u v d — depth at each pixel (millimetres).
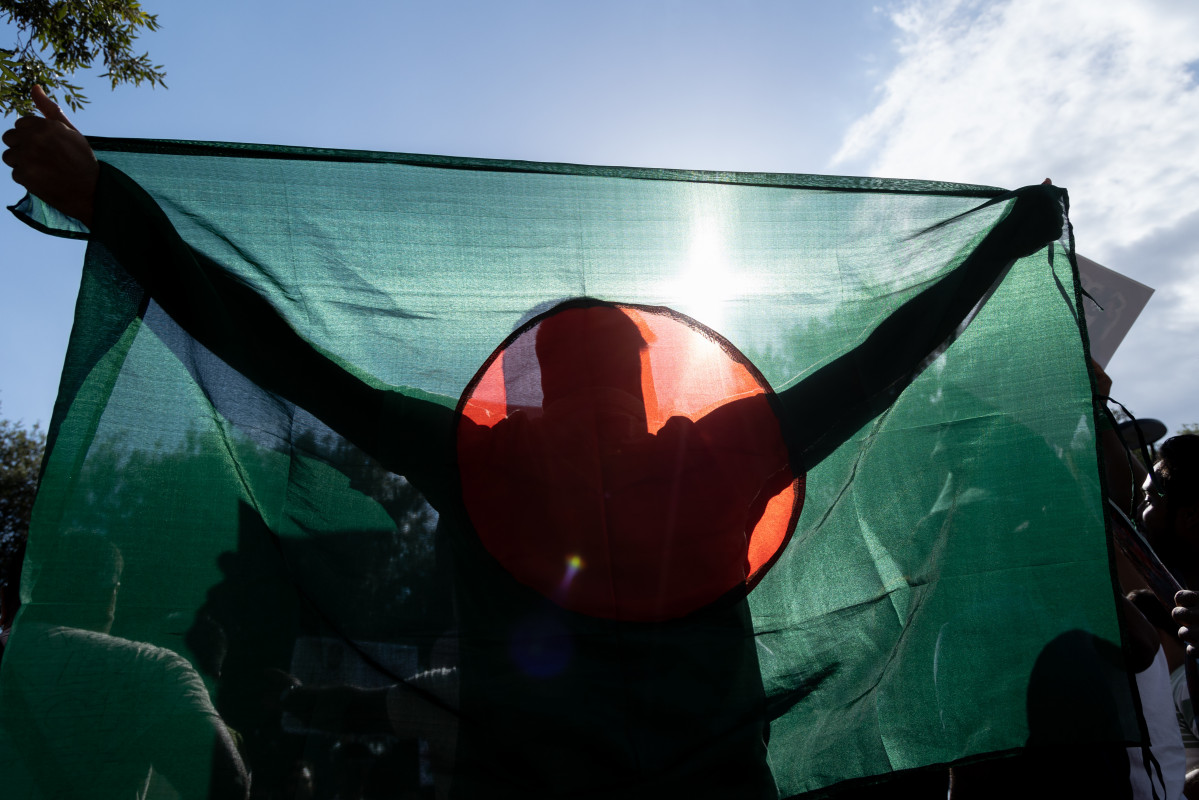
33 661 1411
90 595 1478
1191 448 2264
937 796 1997
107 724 1412
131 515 1541
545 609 1608
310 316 1752
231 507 1602
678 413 1861
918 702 1710
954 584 1801
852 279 1945
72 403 1548
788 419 1801
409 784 1466
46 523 1483
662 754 1531
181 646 1496
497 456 1707
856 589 1793
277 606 1555
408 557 1618
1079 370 1908
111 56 5051
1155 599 2273
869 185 2006
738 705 1598
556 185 1923
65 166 1621
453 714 1518
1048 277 1979
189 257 1650
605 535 1674
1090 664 1711
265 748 1459
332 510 1631
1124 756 1827
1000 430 1895
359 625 1563
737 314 1908
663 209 1939
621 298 1871
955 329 1912
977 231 1989
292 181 1824
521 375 1787
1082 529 1813
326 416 1681
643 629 1620
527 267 1857
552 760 1498
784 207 1982
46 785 1356
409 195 1863
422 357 1769
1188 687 1998
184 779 1414
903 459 1882
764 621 1750
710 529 1708
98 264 1587
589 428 1751
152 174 1753
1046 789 1801
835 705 1689
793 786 1619
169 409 1617
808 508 1846
